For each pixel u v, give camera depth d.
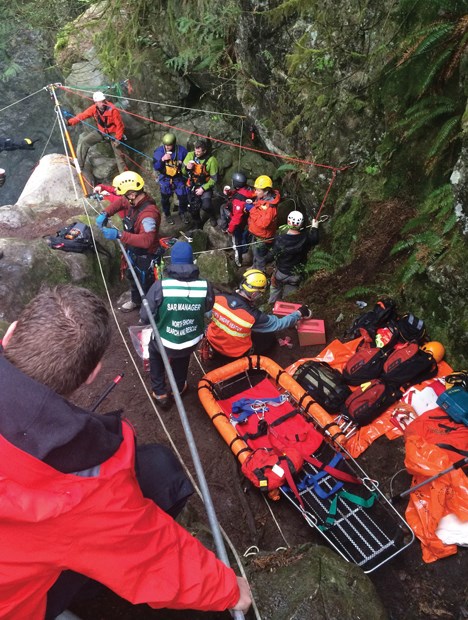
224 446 3.91
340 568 2.41
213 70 6.96
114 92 8.77
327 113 5.37
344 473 3.45
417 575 3.11
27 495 0.97
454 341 4.23
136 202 4.82
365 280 5.09
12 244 5.30
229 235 7.66
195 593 1.16
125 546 1.07
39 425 0.95
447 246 4.25
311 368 4.24
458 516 3.16
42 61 11.23
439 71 4.15
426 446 3.37
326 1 4.88
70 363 1.01
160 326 3.68
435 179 4.67
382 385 3.96
